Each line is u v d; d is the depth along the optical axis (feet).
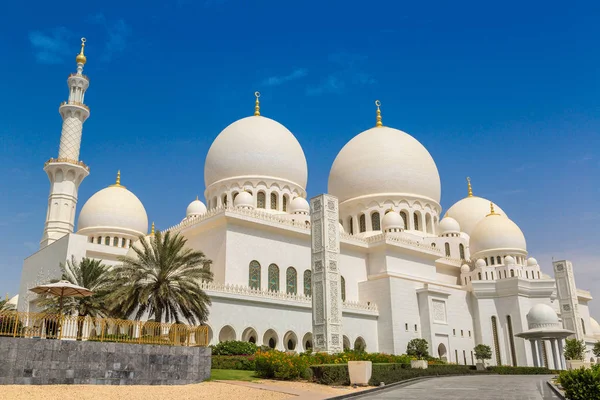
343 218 296.30
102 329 108.88
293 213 250.57
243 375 128.36
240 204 239.50
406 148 298.76
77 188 268.82
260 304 196.44
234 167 265.34
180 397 93.71
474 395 99.09
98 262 171.83
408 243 260.62
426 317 243.60
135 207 293.43
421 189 294.05
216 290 184.14
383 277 242.78
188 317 157.38
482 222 303.07
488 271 275.80
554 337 232.73
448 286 273.33
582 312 332.19
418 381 138.10
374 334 234.79
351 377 116.26
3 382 92.53
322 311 171.01
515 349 255.50
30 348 96.32
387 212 277.23
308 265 234.58
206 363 118.93
